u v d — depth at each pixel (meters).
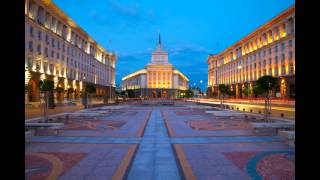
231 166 8.20
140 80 156.38
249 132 15.37
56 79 56.38
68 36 65.75
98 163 8.55
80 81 74.19
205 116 27.41
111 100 78.75
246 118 24.09
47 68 52.38
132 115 29.06
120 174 7.38
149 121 22.25
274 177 7.13
